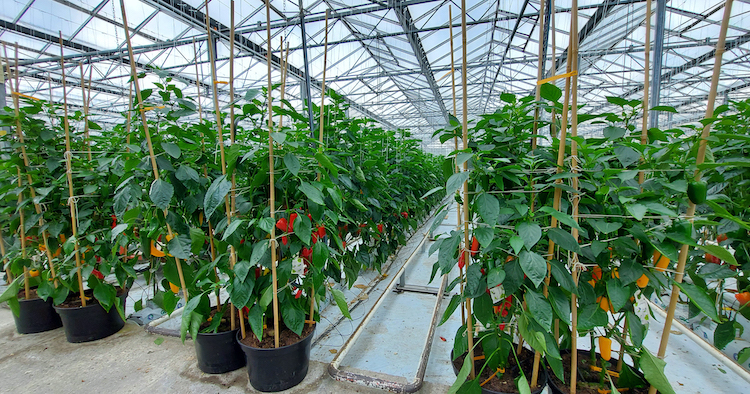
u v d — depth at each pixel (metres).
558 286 1.26
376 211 3.00
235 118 1.74
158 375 1.92
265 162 1.54
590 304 1.20
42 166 2.32
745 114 1.58
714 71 1.00
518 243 1.04
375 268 3.64
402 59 8.66
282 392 1.76
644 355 1.16
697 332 2.33
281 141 1.36
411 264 4.05
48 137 2.28
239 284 1.56
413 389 1.66
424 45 7.71
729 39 6.31
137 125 1.85
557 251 1.25
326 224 1.79
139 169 1.67
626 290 1.12
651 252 1.17
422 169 4.86
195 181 1.70
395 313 2.73
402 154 4.26
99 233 2.41
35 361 2.08
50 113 2.39
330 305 2.87
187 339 2.31
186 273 1.90
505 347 1.38
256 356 1.70
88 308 2.26
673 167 1.16
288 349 1.72
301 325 1.69
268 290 1.63
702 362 2.02
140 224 1.91
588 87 9.84
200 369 1.95
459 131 1.41
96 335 2.31
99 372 1.96
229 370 1.92
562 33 6.68
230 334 1.89
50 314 2.50
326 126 2.51
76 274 2.34
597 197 1.18
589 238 1.34
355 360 2.09
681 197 1.22
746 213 1.69
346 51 7.74
